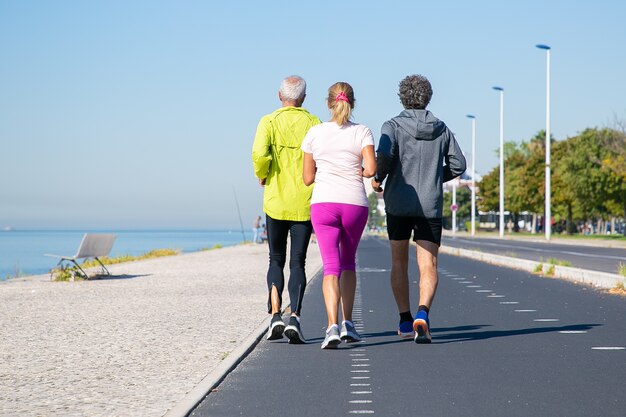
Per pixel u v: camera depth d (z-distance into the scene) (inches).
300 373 304.8
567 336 395.5
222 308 549.0
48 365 324.5
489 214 7145.7
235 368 319.3
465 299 605.6
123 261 1454.2
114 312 524.7
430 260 367.2
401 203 362.6
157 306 563.8
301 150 359.3
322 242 350.9
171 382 288.0
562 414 234.5
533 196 4429.1
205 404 255.8
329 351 354.9
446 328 431.2
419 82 371.6
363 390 272.1
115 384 285.0
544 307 542.9
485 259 1306.6
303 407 248.8
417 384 280.1
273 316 371.2
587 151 3353.8
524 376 292.2
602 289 697.0
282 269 375.9
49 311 532.7
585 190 3361.2
